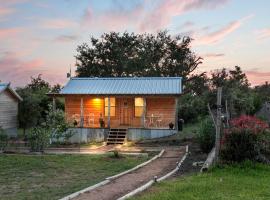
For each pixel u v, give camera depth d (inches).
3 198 420.5
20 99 1355.8
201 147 784.3
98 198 400.5
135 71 2258.9
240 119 624.7
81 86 1304.1
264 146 583.2
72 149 989.8
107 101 1282.0
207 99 1510.8
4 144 942.4
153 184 461.7
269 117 1172.5
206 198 385.1
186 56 2352.4
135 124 1264.8
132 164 689.0
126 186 467.5
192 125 1412.4
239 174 519.8
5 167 665.0
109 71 2266.2
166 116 1235.9
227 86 1696.6
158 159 736.3
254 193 410.0
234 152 581.3
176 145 992.2
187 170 583.5
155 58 2342.5
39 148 929.5
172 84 1270.9
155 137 1147.3
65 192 445.7
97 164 694.5
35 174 592.7
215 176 505.7
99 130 1179.3
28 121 1378.0
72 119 1248.2
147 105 1254.3
